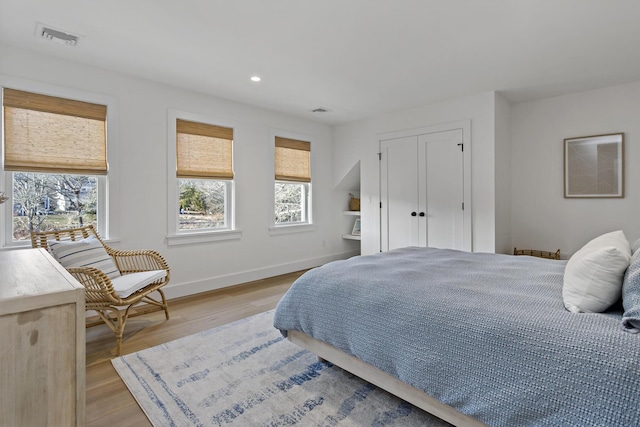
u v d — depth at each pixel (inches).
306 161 194.7
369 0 79.1
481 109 148.2
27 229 107.7
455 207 156.6
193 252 145.0
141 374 77.1
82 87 114.9
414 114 169.9
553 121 152.8
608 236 69.9
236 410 63.7
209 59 112.0
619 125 137.3
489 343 47.9
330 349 74.2
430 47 103.4
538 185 157.4
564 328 44.7
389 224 181.0
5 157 101.4
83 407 26.3
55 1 79.4
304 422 60.1
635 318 41.3
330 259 210.7
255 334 100.3
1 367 23.2
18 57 103.0
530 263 85.2
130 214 126.0
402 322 58.4
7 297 23.5
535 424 42.0
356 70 121.4
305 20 87.8
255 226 168.7
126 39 98.0
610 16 86.0
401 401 66.2
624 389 37.1
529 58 111.5
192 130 144.3
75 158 113.6
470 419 50.0
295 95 149.8
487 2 80.1
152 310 121.2
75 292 26.0
